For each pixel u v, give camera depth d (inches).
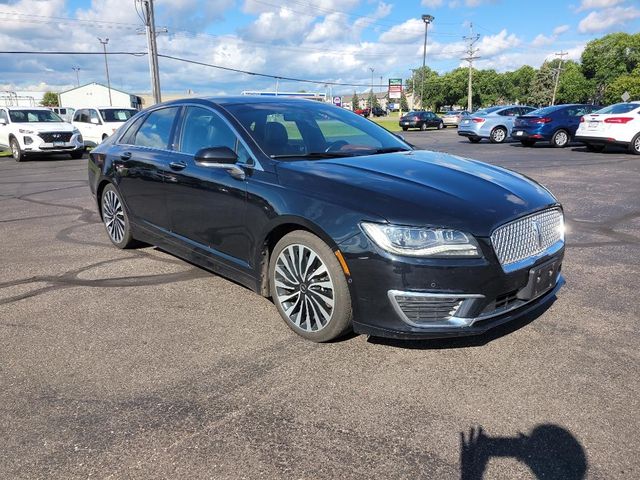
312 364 123.8
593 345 131.3
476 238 114.1
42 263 205.0
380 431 98.7
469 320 115.8
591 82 3878.0
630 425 99.5
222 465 89.9
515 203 125.8
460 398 109.0
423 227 113.6
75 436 98.0
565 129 721.0
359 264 118.3
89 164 235.0
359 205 120.7
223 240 157.1
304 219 127.6
